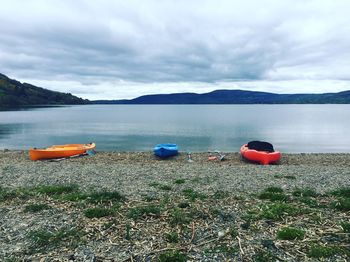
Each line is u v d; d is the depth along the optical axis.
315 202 10.79
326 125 79.19
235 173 17.72
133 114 146.00
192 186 13.91
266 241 7.29
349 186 13.89
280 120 98.62
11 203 10.88
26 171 18.28
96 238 7.66
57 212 9.77
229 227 8.31
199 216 9.22
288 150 40.12
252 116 125.25
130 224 8.60
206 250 6.93
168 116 126.50
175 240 7.48
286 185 14.05
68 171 18.36
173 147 31.33
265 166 22.28
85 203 10.77
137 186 13.95
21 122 85.31
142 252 6.86
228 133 58.00
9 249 7.05
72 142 46.16
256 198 11.54
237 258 6.54
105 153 32.12
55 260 6.50
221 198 11.49
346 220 8.78
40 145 43.12
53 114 133.88
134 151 34.91
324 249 6.74
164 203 10.79
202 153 32.19
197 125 77.12
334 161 27.64
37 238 7.61
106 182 14.92
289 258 6.50
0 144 43.72
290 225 8.39
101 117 117.12
